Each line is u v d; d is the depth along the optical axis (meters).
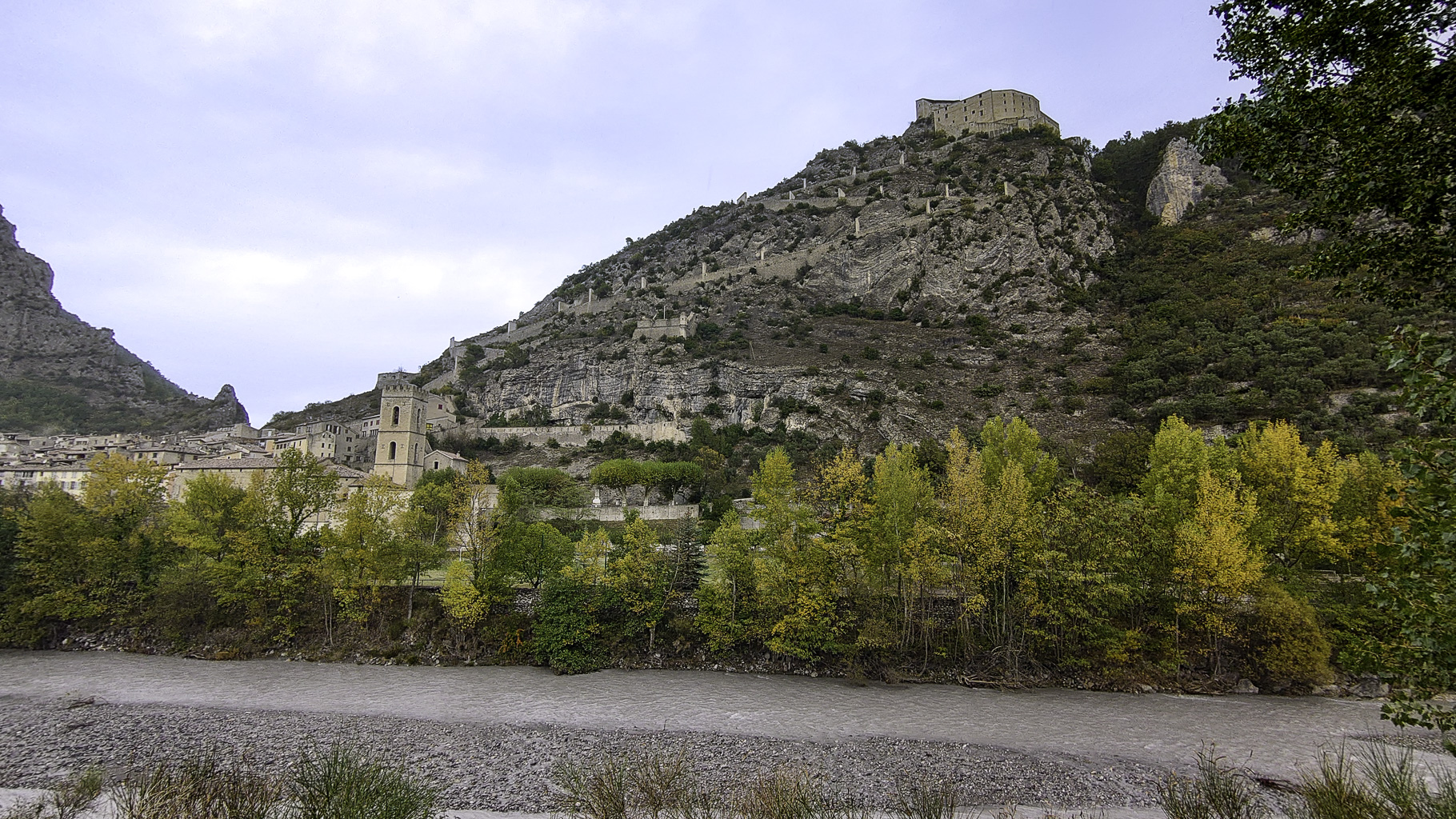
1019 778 31.22
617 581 52.06
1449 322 90.06
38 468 119.38
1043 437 102.69
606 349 155.12
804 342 150.50
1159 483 58.88
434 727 37.91
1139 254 156.75
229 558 56.75
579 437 137.75
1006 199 171.50
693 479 98.81
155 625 57.19
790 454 111.25
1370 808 16.33
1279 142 15.55
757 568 51.16
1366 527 50.31
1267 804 27.41
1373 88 14.12
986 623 50.91
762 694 45.00
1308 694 45.69
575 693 44.81
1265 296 118.69
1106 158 199.00
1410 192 13.27
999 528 50.41
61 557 58.31
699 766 32.16
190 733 36.25
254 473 61.88
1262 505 54.94
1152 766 32.75
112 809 25.17
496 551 55.31
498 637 53.22
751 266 189.88
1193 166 168.00
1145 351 117.75
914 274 167.62
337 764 22.52
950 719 40.25
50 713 39.47
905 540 51.69
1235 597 47.41
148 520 66.81
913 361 136.62
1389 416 80.62
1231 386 98.12
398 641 53.97
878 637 48.09
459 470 109.00
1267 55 15.27
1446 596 12.48
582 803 25.27
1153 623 49.12
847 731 37.97
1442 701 41.44
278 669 50.88
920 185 196.50
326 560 55.69
